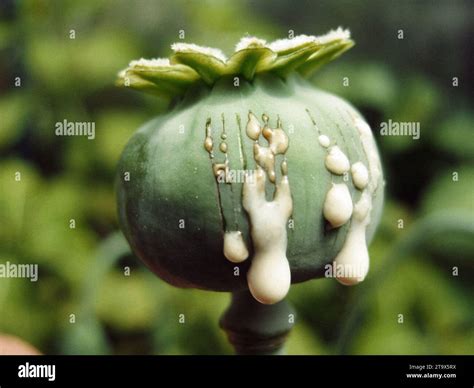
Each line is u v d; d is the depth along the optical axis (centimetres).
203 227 22
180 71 23
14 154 48
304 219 22
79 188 47
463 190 50
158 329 44
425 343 46
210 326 44
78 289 44
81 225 46
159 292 44
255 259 22
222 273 22
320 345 45
